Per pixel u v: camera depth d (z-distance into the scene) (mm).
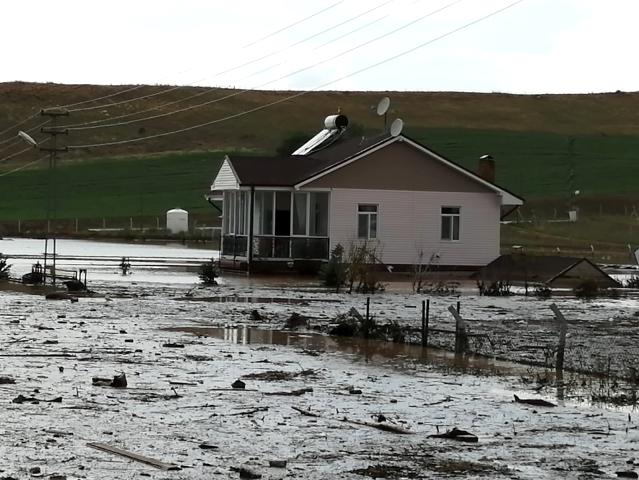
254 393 22312
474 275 65312
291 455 17109
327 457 17047
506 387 24281
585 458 17547
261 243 65562
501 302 47906
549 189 157000
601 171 172125
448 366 27312
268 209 67188
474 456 17422
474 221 68938
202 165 187750
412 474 16141
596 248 102750
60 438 17609
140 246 99875
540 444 18469
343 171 66500
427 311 32062
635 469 16922
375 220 67375
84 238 113250
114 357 26812
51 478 15102
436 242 68250
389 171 67438
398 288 55000
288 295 48531
